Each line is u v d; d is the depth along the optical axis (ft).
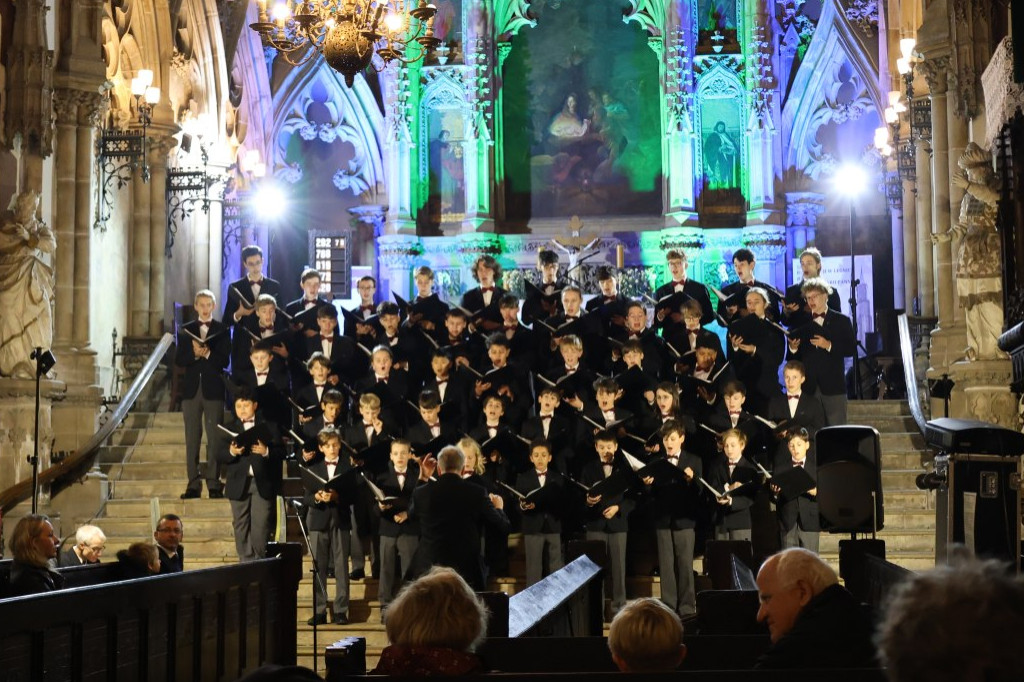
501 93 85.05
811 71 83.46
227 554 49.08
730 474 44.68
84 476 53.21
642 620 14.90
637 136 84.48
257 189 84.84
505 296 51.75
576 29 85.20
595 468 45.21
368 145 87.51
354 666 16.25
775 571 15.92
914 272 73.56
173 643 23.62
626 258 83.20
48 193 56.13
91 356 57.26
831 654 15.15
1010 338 36.17
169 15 68.74
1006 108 41.57
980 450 28.27
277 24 46.29
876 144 73.26
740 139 82.53
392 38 46.42
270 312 52.75
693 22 82.69
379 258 83.92
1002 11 51.31
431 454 44.50
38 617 18.56
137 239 68.13
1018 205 41.37
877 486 31.94
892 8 77.56
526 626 21.91
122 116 67.56
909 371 56.18
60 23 57.36
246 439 45.32
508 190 85.05
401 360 51.96
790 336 50.24
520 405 48.75
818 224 85.25
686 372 50.24
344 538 43.50
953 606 6.13
